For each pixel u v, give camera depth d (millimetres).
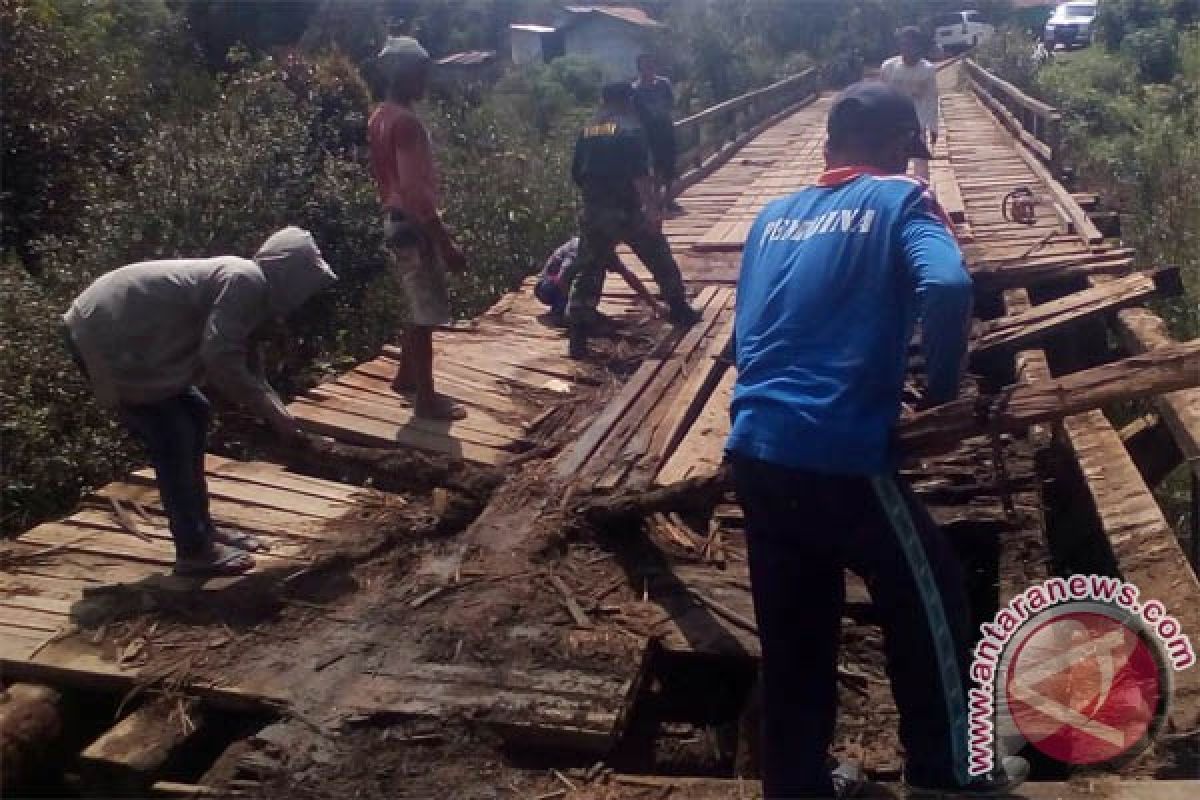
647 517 4840
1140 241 12055
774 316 3086
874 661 4168
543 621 4156
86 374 4262
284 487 5359
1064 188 11875
